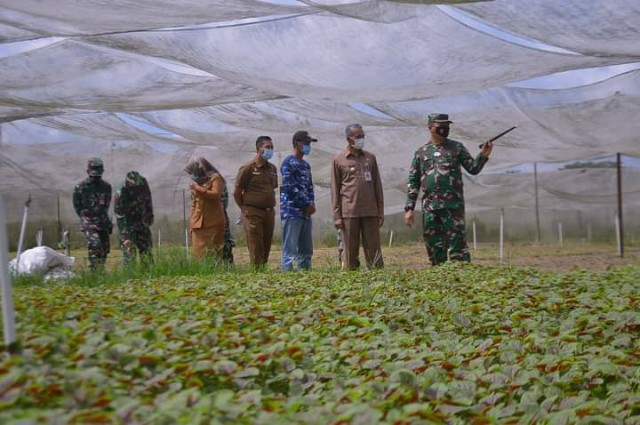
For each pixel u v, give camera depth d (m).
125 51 10.69
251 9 8.79
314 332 5.54
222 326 5.24
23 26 9.49
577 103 14.31
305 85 11.74
